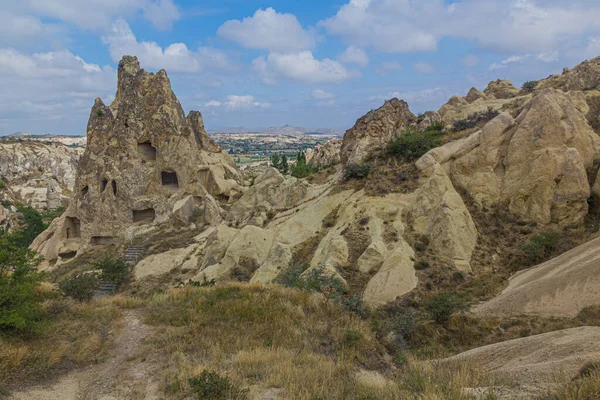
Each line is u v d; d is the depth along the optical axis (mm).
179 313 15812
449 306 18438
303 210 34062
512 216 27484
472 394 9047
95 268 35594
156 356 12211
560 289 18000
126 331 14148
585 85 43594
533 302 18188
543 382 8883
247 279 28734
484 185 29125
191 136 50250
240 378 10500
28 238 63375
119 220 46344
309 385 10180
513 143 29203
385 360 13922
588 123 34125
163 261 36156
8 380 9805
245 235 31609
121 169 46969
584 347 10297
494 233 26531
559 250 23594
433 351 16234
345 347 13781
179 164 48156
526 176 27938
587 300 17078
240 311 15727
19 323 11453
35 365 10648
